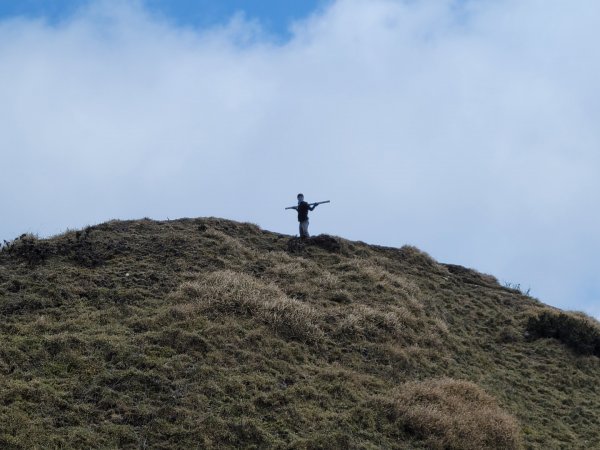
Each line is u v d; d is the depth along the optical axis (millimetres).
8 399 19656
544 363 29109
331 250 33812
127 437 19094
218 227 34188
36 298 25625
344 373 23562
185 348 23078
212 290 26797
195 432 19531
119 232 32031
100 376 21188
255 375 22484
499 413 23047
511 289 36469
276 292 27578
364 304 28828
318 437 20016
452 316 31406
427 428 21406
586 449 23375
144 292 26812
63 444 18422
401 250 36500
